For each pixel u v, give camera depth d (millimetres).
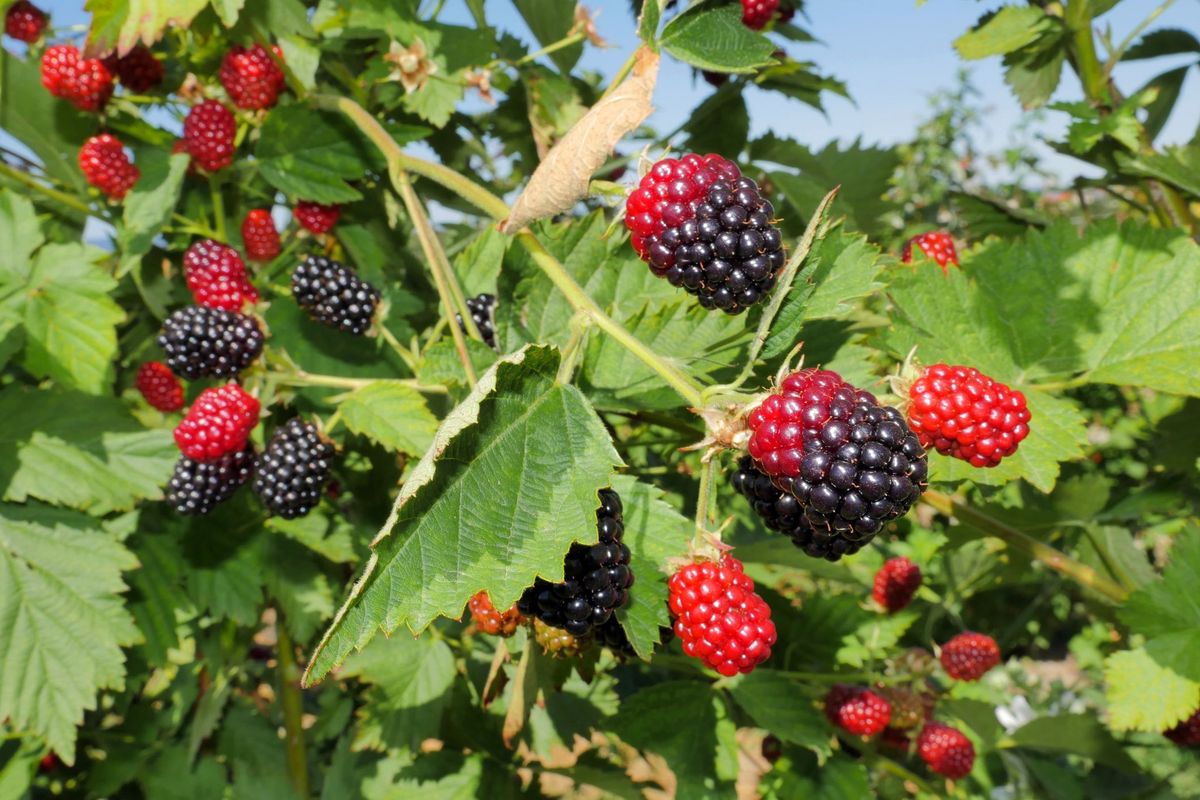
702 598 219
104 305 331
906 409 231
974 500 391
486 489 207
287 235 372
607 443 213
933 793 365
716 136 389
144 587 346
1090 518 366
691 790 312
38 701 315
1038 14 350
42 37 360
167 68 378
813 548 227
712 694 328
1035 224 387
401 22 347
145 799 432
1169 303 304
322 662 194
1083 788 462
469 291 308
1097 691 658
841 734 361
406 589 200
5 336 322
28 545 326
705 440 215
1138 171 341
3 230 330
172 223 361
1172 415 367
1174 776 571
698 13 247
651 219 228
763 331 215
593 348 270
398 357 350
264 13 326
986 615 532
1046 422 287
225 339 298
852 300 267
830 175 407
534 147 407
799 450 207
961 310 305
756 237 223
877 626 391
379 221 373
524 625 253
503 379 210
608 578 219
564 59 395
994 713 406
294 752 409
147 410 388
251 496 353
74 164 366
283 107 329
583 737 366
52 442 327
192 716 454
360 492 358
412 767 352
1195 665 300
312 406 342
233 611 347
